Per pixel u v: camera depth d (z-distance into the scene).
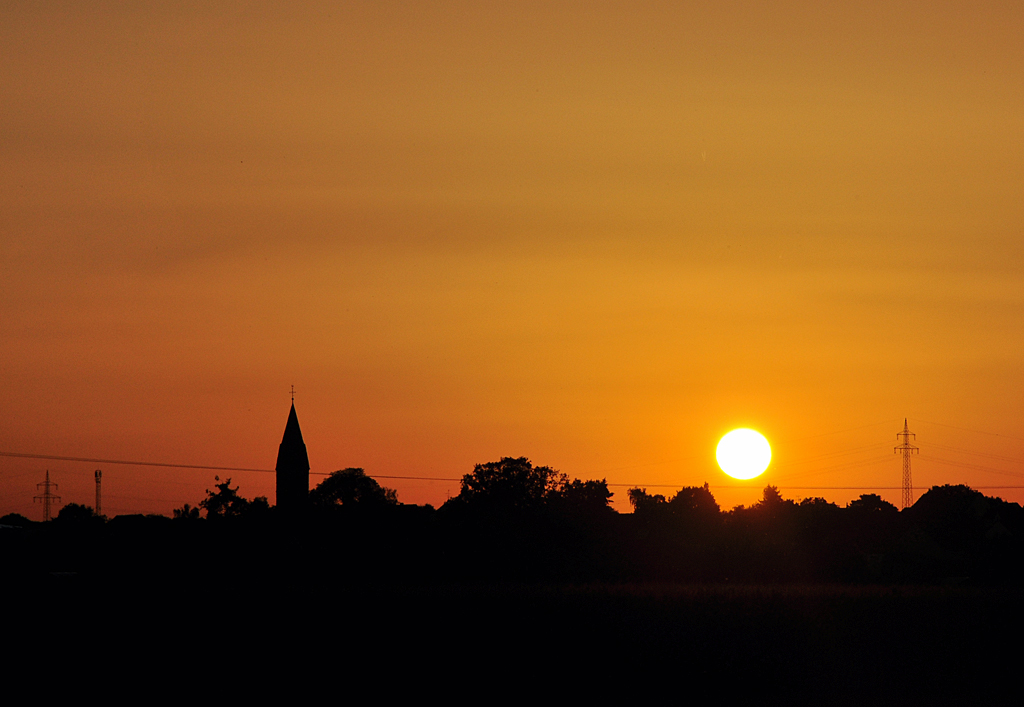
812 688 103.38
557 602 102.81
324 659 99.44
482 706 97.25
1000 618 105.75
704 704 97.50
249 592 102.81
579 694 100.94
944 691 101.69
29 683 95.94
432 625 101.06
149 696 96.81
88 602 99.19
